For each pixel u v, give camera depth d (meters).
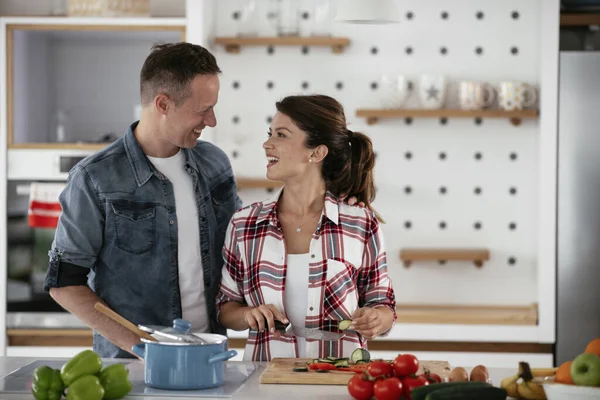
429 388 2.12
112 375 2.25
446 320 5.07
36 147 5.04
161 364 2.37
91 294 2.98
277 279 2.89
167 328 2.47
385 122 5.45
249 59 5.47
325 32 5.44
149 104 2.99
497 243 5.45
